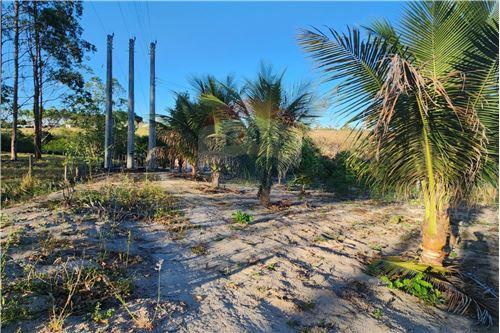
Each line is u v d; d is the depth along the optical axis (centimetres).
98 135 2891
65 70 2628
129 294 350
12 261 394
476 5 408
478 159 398
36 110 2550
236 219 723
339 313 359
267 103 851
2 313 284
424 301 405
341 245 602
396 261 490
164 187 1168
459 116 398
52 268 382
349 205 1032
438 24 424
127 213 689
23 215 622
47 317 295
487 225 838
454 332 344
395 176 488
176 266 448
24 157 2695
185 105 1398
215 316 328
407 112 407
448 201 464
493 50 373
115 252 464
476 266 552
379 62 419
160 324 302
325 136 1323
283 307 361
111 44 1936
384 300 400
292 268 472
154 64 2069
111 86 1939
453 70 412
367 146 452
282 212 862
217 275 430
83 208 691
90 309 313
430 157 438
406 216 898
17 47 2298
